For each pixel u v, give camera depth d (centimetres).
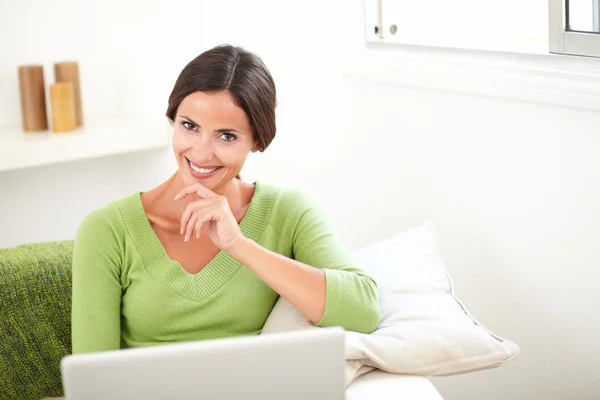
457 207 264
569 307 236
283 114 323
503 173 247
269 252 184
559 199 233
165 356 125
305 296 183
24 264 220
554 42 229
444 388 273
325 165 312
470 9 253
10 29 291
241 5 319
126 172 315
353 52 288
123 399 125
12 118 298
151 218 193
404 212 284
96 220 191
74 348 183
